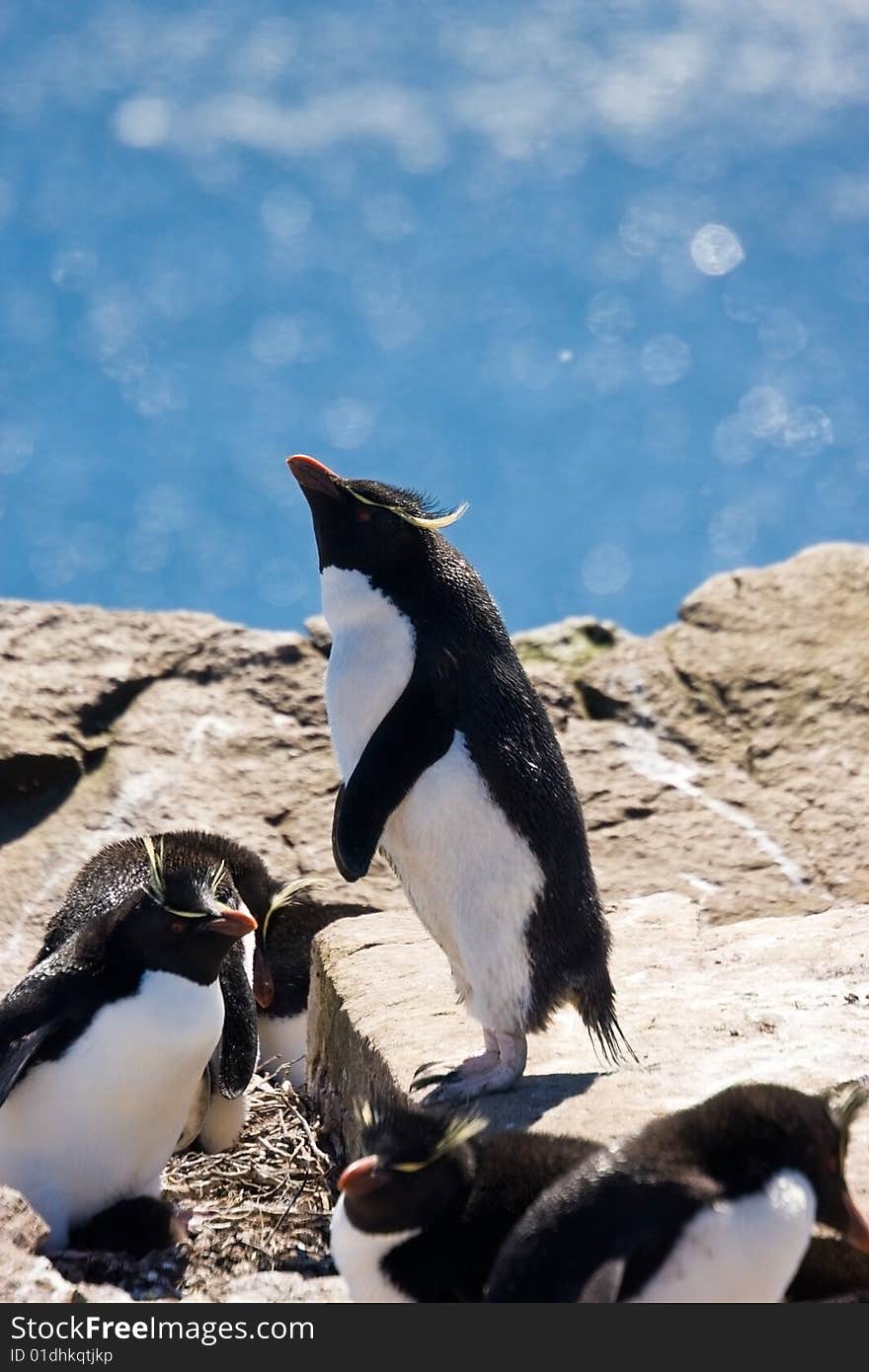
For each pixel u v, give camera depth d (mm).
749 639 16547
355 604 8930
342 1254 7012
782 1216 6320
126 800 14625
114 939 8750
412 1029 9602
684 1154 6469
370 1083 9492
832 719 15422
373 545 8867
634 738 15484
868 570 17203
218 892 10133
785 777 14836
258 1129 10297
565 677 16375
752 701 15789
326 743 15453
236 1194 9406
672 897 11766
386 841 8938
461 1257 6875
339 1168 9758
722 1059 8781
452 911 8742
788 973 10031
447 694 8664
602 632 17391
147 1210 8750
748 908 13250
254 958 11102
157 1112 8766
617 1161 6449
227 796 14695
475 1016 8812
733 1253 6230
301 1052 11805
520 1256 6129
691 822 14219
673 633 16828
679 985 9938
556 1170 7039
